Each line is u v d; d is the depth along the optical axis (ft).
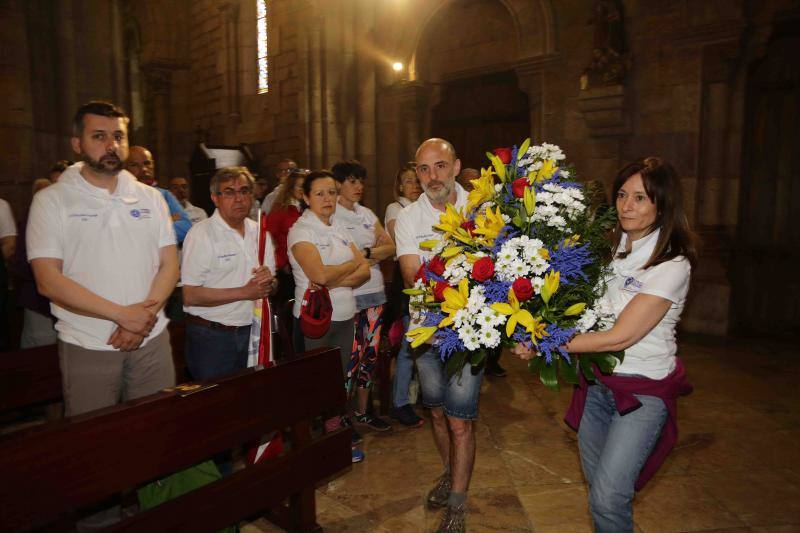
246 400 7.79
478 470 11.40
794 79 21.11
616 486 6.05
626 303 6.26
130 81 51.85
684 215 6.11
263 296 9.70
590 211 6.63
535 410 14.70
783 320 21.98
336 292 11.39
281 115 37.01
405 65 30.78
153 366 8.75
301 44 32.12
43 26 18.53
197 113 45.80
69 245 7.89
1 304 12.96
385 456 12.10
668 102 22.22
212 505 7.22
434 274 6.80
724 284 21.48
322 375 9.09
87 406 8.14
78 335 7.98
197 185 35.24
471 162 30.19
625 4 22.89
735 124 21.38
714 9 20.76
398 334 13.55
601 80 23.08
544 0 24.72
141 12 46.96
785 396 15.26
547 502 10.12
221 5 39.73
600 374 6.39
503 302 6.11
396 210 15.28
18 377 9.02
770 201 22.03
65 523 8.31
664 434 6.42
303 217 11.22
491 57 28.19
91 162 7.91
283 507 9.39
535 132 25.98
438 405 9.50
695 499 10.15
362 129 32.37
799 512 9.71
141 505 7.47
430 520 9.59
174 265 8.91
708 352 19.43
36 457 5.63
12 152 17.40
